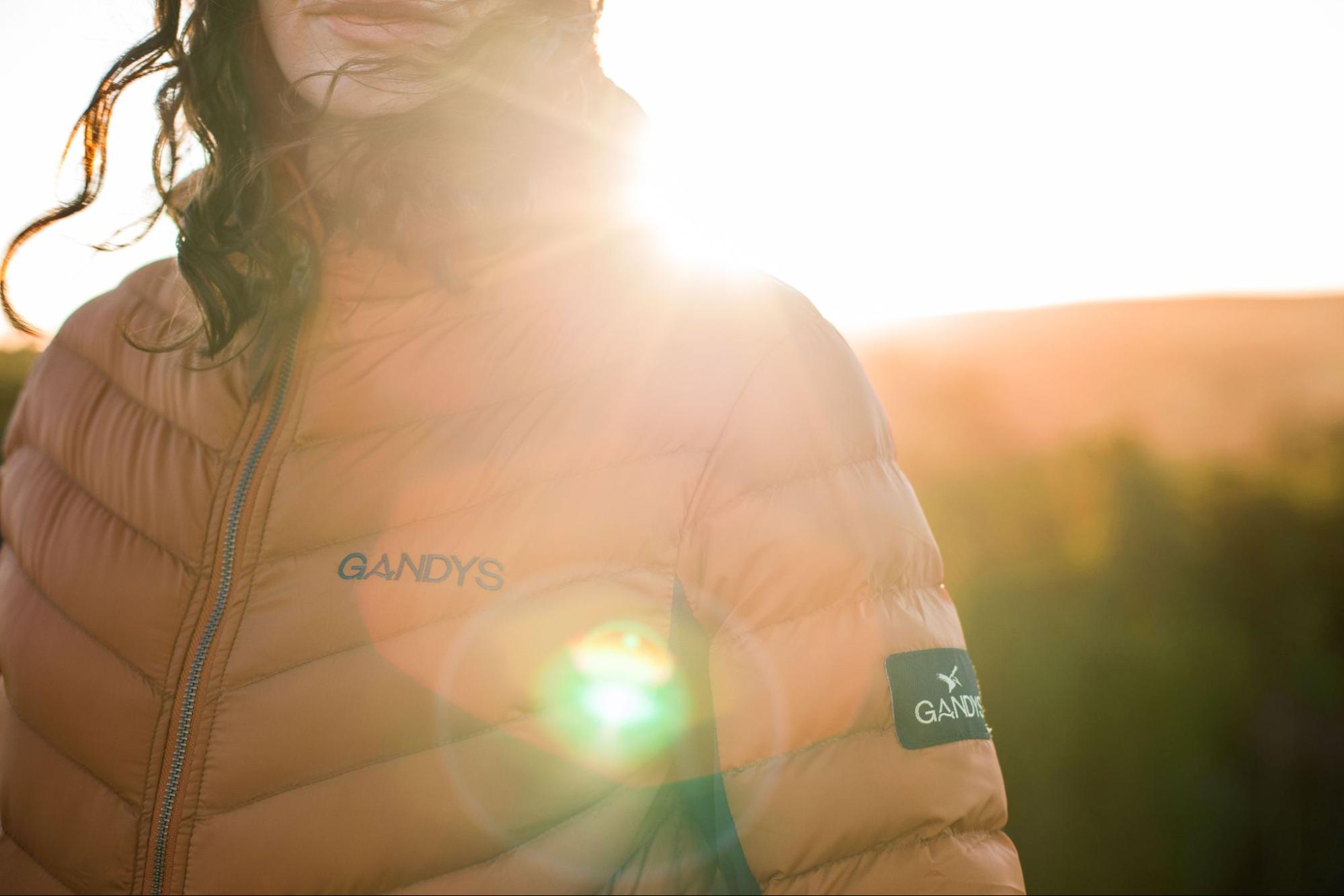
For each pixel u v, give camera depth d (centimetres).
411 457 75
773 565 71
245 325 80
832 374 75
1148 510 251
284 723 73
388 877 73
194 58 81
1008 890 70
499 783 72
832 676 70
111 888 76
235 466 78
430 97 74
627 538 73
